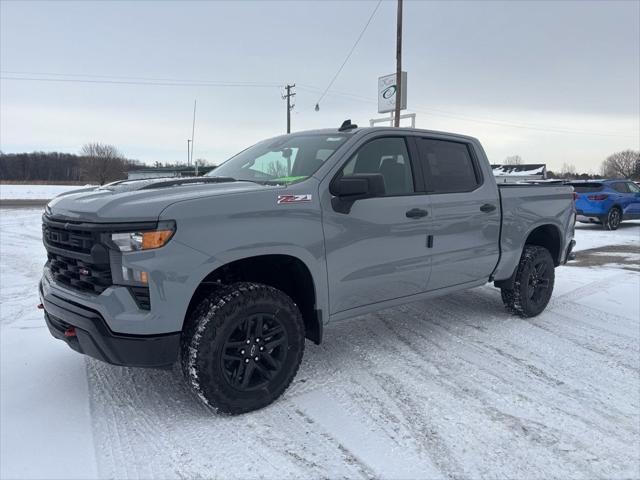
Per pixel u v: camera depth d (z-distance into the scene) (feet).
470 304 18.74
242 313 9.41
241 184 10.52
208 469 8.04
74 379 11.39
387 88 65.51
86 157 226.99
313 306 10.77
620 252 33.68
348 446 8.75
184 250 8.69
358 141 11.79
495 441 8.99
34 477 7.77
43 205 77.56
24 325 15.26
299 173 11.27
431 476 7.93
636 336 15.07
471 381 11.59
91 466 8.08
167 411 9.95
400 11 61.46
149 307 8.57
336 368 12.25
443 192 13.52
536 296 16.94
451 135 14.46
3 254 29.12
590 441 9.05
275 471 8.01
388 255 11.93
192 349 9.04
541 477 7.97
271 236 9.67
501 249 15.25
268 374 10.05
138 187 9.99
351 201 10.81
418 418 9.79
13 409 9.95
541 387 11.32
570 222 18.22
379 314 17.24
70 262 9.70
